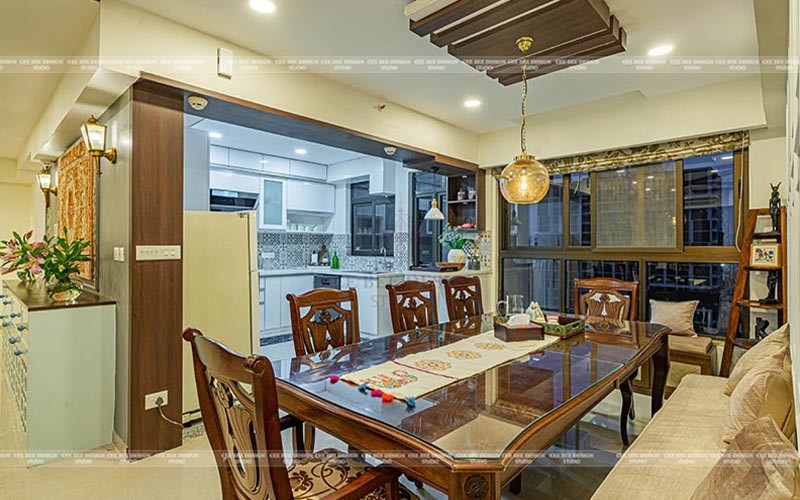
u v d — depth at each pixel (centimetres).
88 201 321
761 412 149
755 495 84
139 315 243
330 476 145
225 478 135
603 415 310
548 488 219
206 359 119
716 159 362
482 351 207
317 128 330
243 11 236
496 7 219
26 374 246
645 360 215
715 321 364
